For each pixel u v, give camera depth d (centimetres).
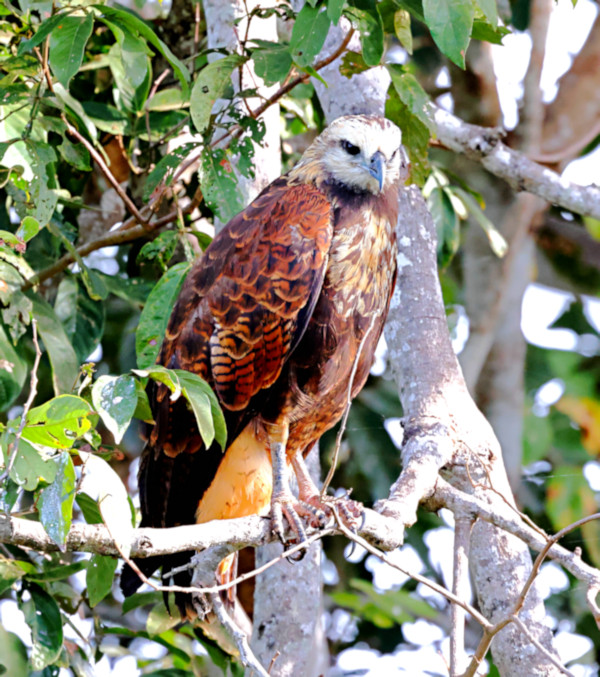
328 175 859
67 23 711
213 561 708
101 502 574
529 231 1493
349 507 754
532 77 1460
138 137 1095
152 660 1125
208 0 969
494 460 839
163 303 855
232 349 804
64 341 955
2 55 891
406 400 877
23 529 577
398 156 890
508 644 796
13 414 1165
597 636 1198
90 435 599
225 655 970
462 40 671
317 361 825
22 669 845
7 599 1079
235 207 839
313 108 1192
